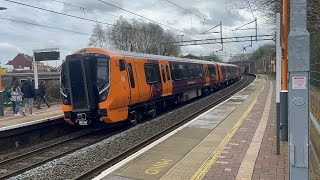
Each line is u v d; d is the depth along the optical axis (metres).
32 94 15.25
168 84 18.09
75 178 7.18
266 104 17.92
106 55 12.50
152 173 6.92
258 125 11.63
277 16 7.34
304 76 3.94
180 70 20.83
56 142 12.69
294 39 3.96
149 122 15.00
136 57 14.59
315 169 6.08
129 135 12.24
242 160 7.36
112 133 13.43
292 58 3.98
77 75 12.40
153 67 16.30
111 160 8.61
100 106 12.33
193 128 11.72
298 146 4.01
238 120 12.95
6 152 11.45
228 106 17.61
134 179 6.56
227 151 8.21
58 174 7.88
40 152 10.78
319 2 11.46
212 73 30.91
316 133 6.81
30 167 8.85
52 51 23.56
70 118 13.01
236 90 31.84
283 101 7.67
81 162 8.87
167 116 16.69
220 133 10.73
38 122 13.06
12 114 16.00
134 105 14.62
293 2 3.96
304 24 3.94
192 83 23.31
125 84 13.10
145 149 8.89
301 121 3.98
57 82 30.06
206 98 26.23
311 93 8.52
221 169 6.79
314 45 9.59
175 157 8.12
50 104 20.80
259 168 6.73
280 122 8.24
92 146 10.95
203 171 6.70
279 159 7.32
